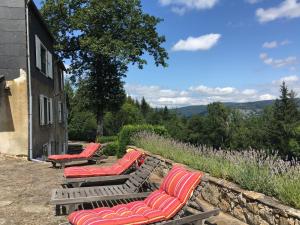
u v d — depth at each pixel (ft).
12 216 20.08
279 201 16.28
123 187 22.75
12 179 30.55
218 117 232.12
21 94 44.50
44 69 57.67
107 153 52.31
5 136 44.16
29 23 45.83
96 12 85.30
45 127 55.77
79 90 95.25
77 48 91.25
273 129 172.55
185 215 17.66
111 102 95.40
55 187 27.17
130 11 88.89
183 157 28.35
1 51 44.29
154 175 31.01
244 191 18.04
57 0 89.92
